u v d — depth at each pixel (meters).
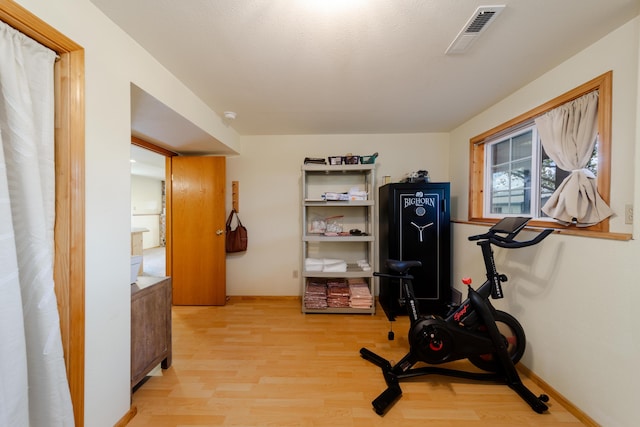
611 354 1.20
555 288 1.49
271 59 1.55
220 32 1.31
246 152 3.15
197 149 2.90
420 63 1.59
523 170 2.08
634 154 1.17
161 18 1.21
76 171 1.05
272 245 3.17
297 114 2.46
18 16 0.86
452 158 2.98
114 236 1.25
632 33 1.21
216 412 1.40
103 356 1.19
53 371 0.96
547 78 1.69
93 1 1.11
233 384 1.62
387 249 2.71
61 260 1.03
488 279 1.67
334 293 2.76
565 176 1.71
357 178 3.14
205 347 2.07
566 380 1.42
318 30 1.29
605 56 1.33
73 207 1.04
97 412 1.17
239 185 3.16
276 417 1.37
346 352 2.00
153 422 1.33
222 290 2.99
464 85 1.88
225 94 2.03
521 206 2.10
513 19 1.22
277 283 3.18
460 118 2.59
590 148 1.42
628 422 1.14
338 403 1.47
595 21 1.23
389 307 2.59
